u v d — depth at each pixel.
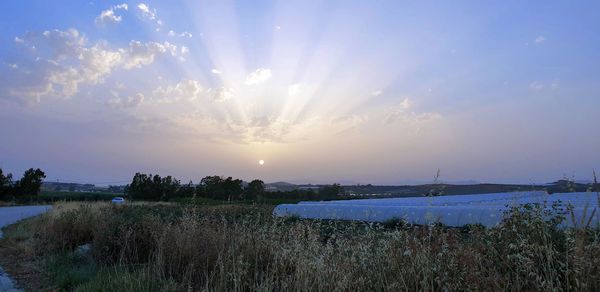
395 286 4.21
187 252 6.95
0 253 9.49
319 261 4.55
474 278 3.88
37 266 7.99
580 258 3.66
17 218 19.70
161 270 6.50
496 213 11.47
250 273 5.75
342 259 5.09
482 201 18.62
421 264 4.38
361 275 4.62
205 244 7.02
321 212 17.05
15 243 10.89
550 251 4.05
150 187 44.97
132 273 6.61
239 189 42.31
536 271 3.98
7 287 6.49
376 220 14.31
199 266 6.46
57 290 6.25
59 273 7.11
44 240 10.02
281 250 5.58
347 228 6.28
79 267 7.64
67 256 8.48
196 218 8.94
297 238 5.60
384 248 5.00
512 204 5.62
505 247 4.64
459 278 4.00
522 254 4.23
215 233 7.53
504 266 4.47
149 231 8.48
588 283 3.64
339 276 4.50
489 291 3.82
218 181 42.69
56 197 45.25
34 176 43.81
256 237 7.00
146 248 8.16
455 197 25.44
